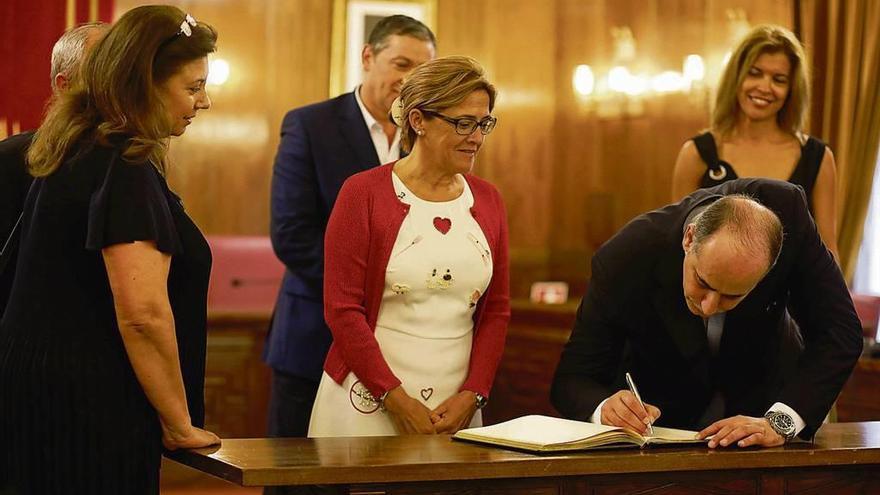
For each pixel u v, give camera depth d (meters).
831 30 6.70
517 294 8.45
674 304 2.89
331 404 3.07
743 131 3.86
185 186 7.57
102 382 2.45
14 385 2.46
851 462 2.71
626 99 7.95
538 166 8.45
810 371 2.86
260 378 6.00
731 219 2.57
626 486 2.54
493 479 2.43
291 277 3.77
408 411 2.95
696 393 3.04
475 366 3.14
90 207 2.41
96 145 2.46
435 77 2.98
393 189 3.08
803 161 3.80
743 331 2.92
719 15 7.25
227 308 6.44
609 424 2.74
